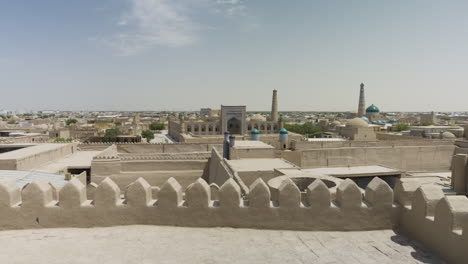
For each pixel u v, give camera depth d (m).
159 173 23.48
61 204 6.49
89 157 27.53
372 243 5.97
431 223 5.49
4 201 6.38
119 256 5.41
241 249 5.74
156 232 6.37
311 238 6.21
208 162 24.86
